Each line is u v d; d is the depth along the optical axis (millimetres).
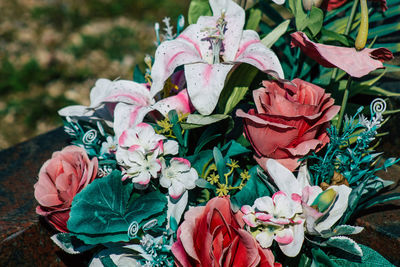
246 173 1179
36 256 1359
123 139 1123
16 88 3496
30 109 3283
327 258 1067
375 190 1222
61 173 1229
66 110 1396
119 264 1174
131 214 1133
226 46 1274
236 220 1055
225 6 1291
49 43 4023
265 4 1584
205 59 1284
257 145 1145
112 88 1309
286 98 1136
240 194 1142
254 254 1016
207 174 1245
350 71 1084
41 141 1812
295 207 1041
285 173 1097
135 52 3945
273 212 1045
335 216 1075
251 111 1125
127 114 1221
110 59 3848
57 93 3445
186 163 1121
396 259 1190
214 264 1012
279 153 1135
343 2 1514
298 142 1122
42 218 1366
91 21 4414
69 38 4117
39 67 3686
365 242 1249
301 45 1160
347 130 1167
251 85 1405
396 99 1505
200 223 1064
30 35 4113
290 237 1035
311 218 1024
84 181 1188
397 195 1195
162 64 1190
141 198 1154
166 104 1222
